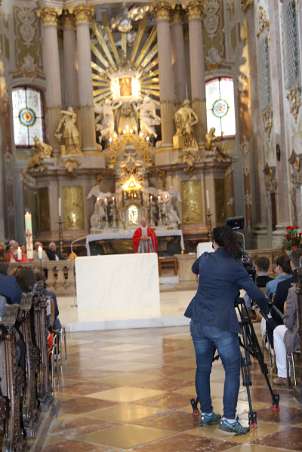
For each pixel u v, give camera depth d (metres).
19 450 5.68
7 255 18.83
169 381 8.91
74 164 27.00
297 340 7.93
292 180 20.02
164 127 27.88
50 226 27.19
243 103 27.86
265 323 9.34
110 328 14.12
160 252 26.38
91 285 15.04
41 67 29.16
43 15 27.64
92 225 26.95
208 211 26.86
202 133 27.72
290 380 8.25
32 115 29.30
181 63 28.45
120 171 27.56
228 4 28.98
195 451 6.09
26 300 6.54
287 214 21.25
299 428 6.60
